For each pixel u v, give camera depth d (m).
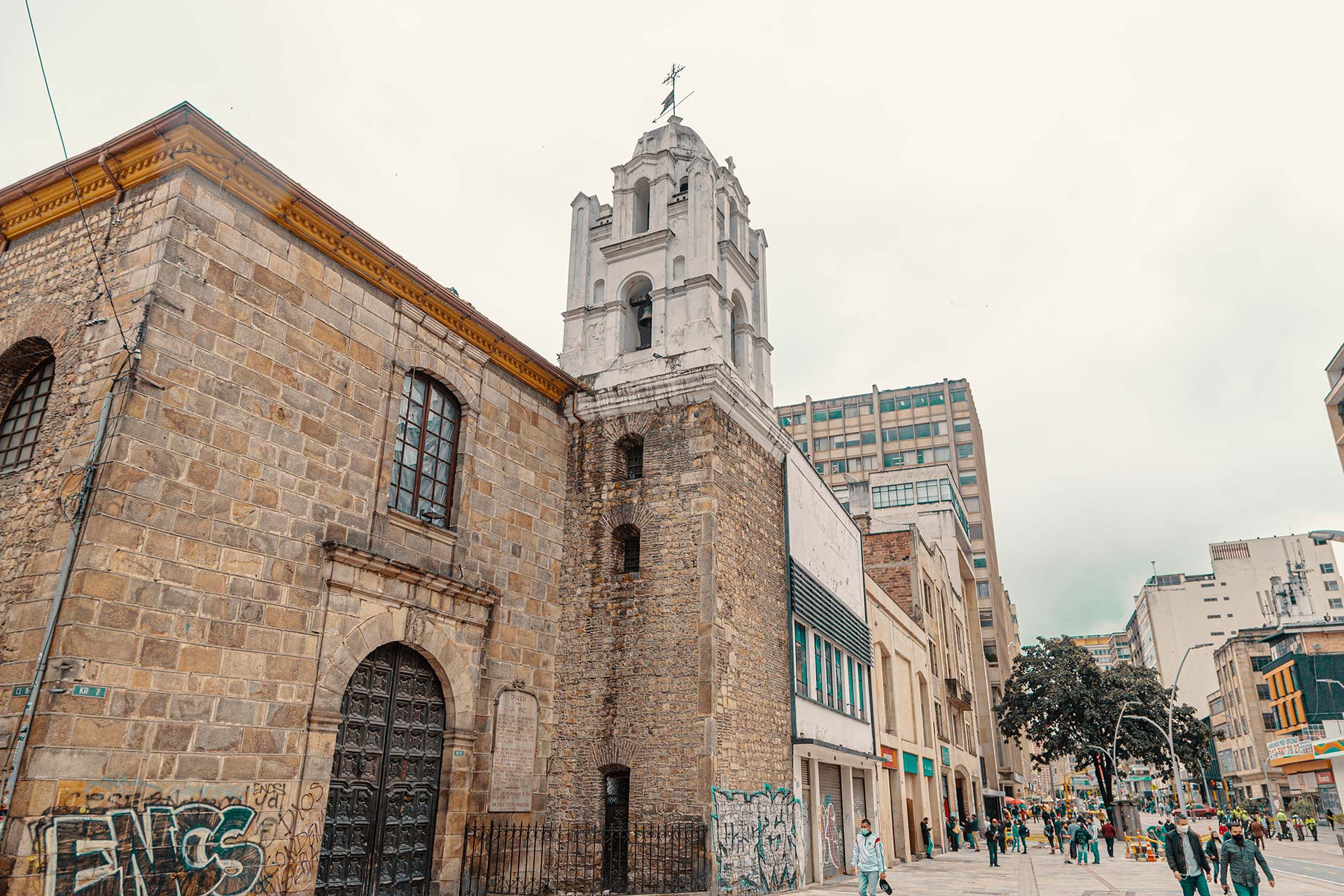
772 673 19.52
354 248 14.18
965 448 85.00
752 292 23.30
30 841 9.00
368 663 13.74
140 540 10.55
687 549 17.75
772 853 17.95
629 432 19.30
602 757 17.02
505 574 17.00
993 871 26.11
